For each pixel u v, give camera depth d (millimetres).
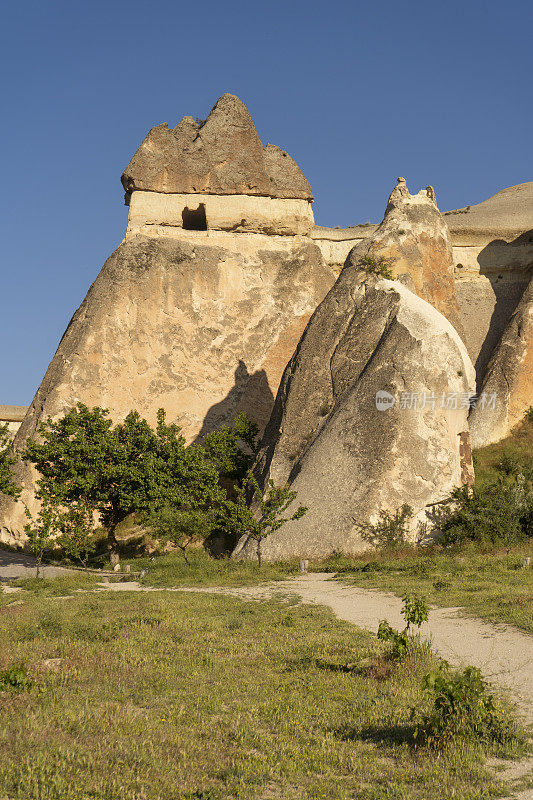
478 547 23797
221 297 41188
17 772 6500
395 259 37375
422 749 7289
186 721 8344
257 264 42500
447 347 28984
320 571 23219
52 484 28844
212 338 40344
